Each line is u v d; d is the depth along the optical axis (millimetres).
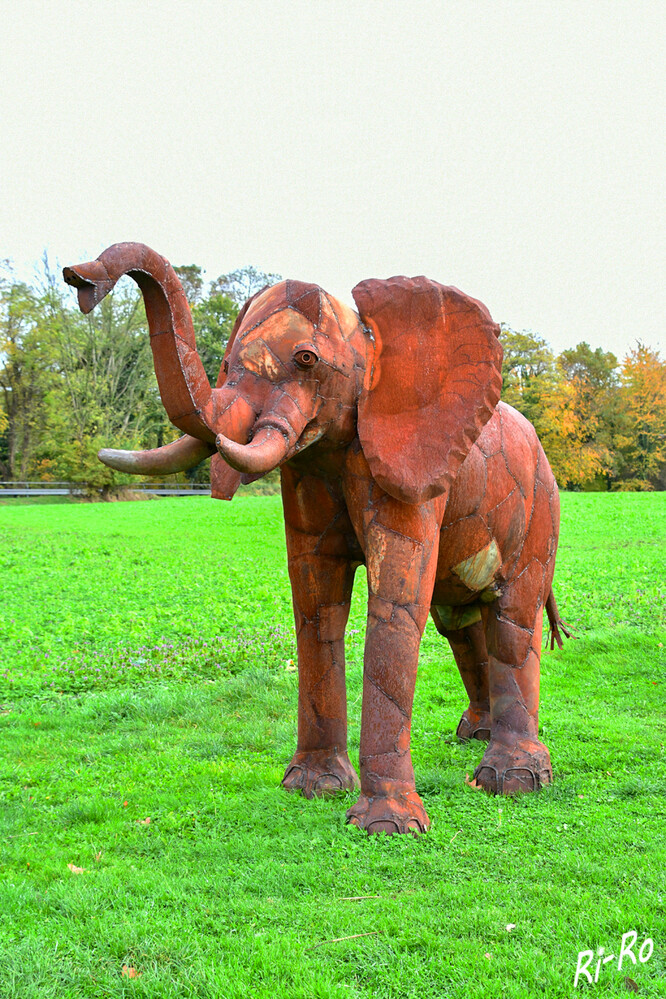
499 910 3869
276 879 4176
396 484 4637
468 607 6395
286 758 6266
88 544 21375
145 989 3254
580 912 3855
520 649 5840
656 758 6164
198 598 13125
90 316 45406
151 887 4070
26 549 20125
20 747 6441
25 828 4910
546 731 6848
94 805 5117
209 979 3322
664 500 35031
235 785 5613
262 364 4625
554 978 3338
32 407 49250
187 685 8367
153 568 16922
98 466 42188
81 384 44750
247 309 4996
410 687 4871
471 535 5480
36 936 3615
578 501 34562
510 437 5773
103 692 8141
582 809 5195
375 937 3652
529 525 5871
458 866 4363
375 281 4852
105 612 12070
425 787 5566
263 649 9617
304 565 5379
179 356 4012
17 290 48438
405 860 4391
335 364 4727
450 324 4879
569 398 53812
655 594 12727
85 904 3875
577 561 16812
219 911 3871
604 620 11086
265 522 27781
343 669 5555
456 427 4777
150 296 3982
